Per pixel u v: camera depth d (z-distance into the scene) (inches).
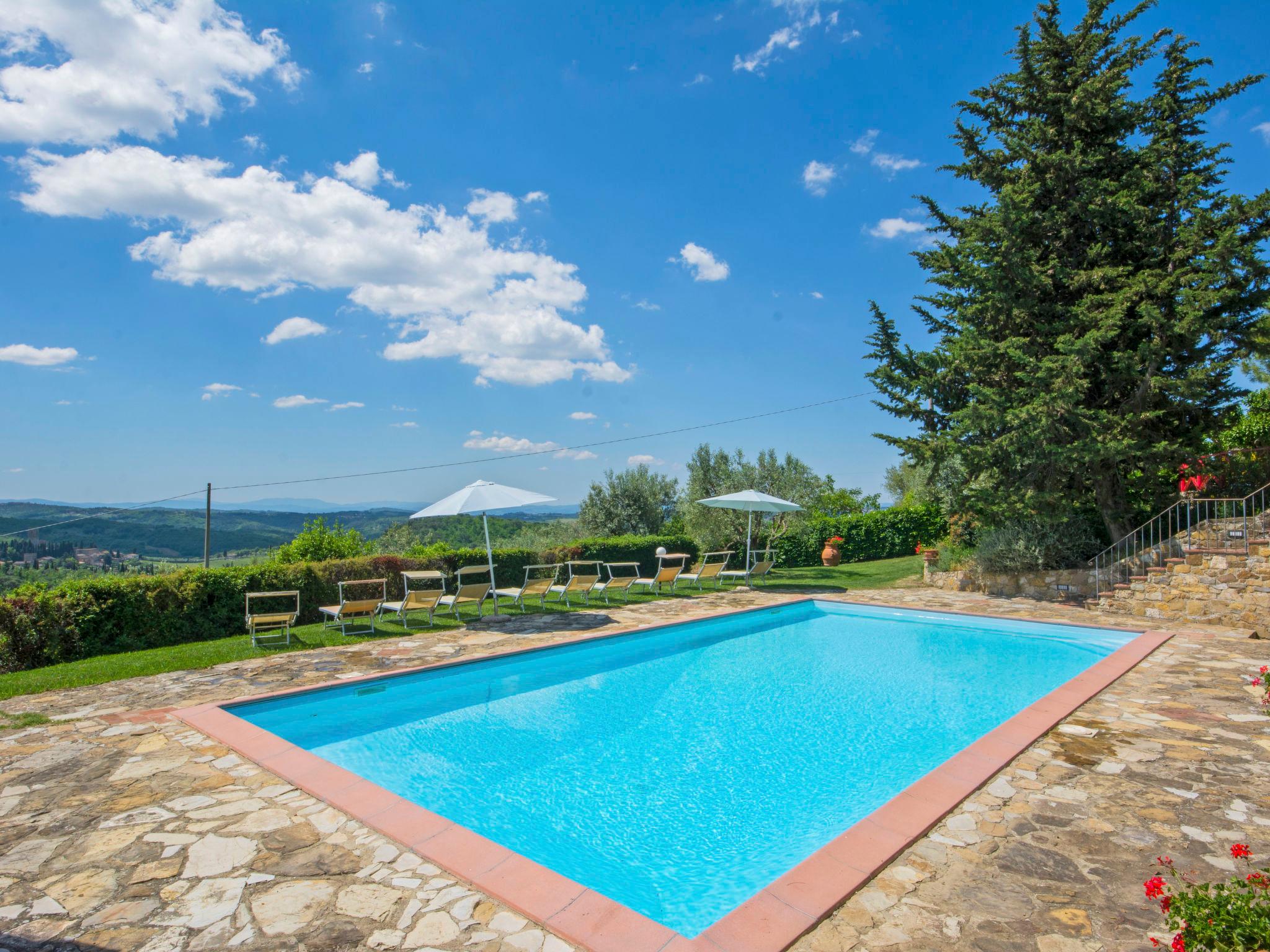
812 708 313.3
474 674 367.6
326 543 684.7
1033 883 137.2
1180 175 543.8
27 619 387.5
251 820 172.2
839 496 1333.7
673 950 114.7
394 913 128.5
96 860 150.5
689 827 194.4
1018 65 580.4
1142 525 553.9
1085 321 519.8
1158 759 208.8
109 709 279.4
